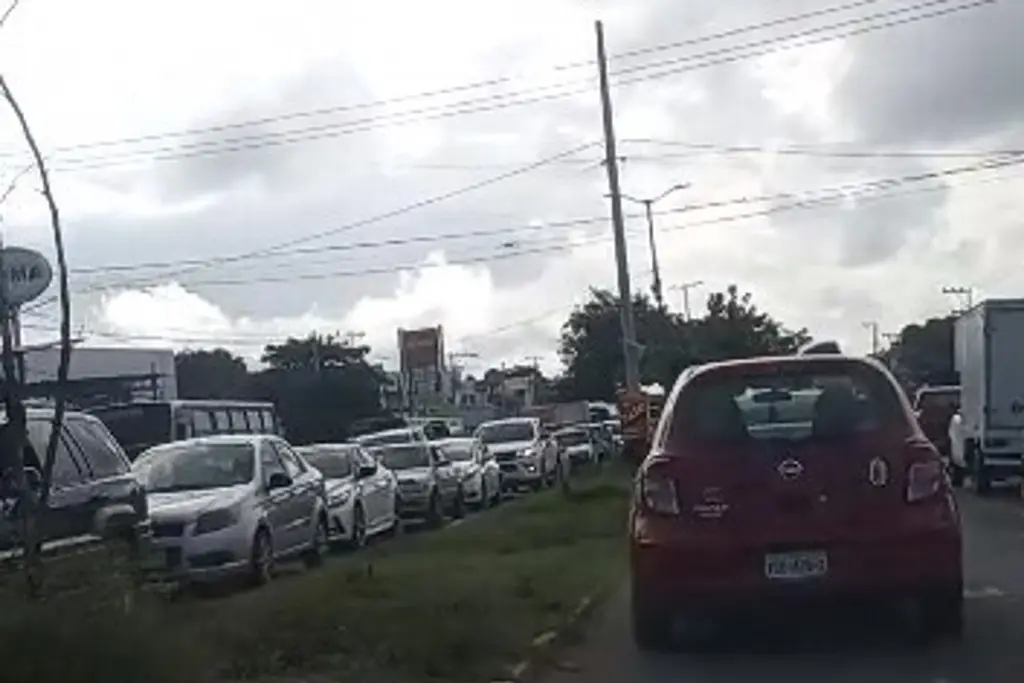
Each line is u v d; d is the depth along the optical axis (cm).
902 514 1158
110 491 1464
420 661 1158
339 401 7100
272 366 8050
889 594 1161
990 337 3219
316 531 2145
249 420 4119
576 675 1173
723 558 1159
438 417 7738
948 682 1085
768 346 5562
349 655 1184
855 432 1179
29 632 923
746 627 1350
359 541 2491
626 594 1642
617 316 7562
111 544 1330
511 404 9969
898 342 9050
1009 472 3266
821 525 1155
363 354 8150
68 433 1444
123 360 5184
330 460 2548
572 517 2738
